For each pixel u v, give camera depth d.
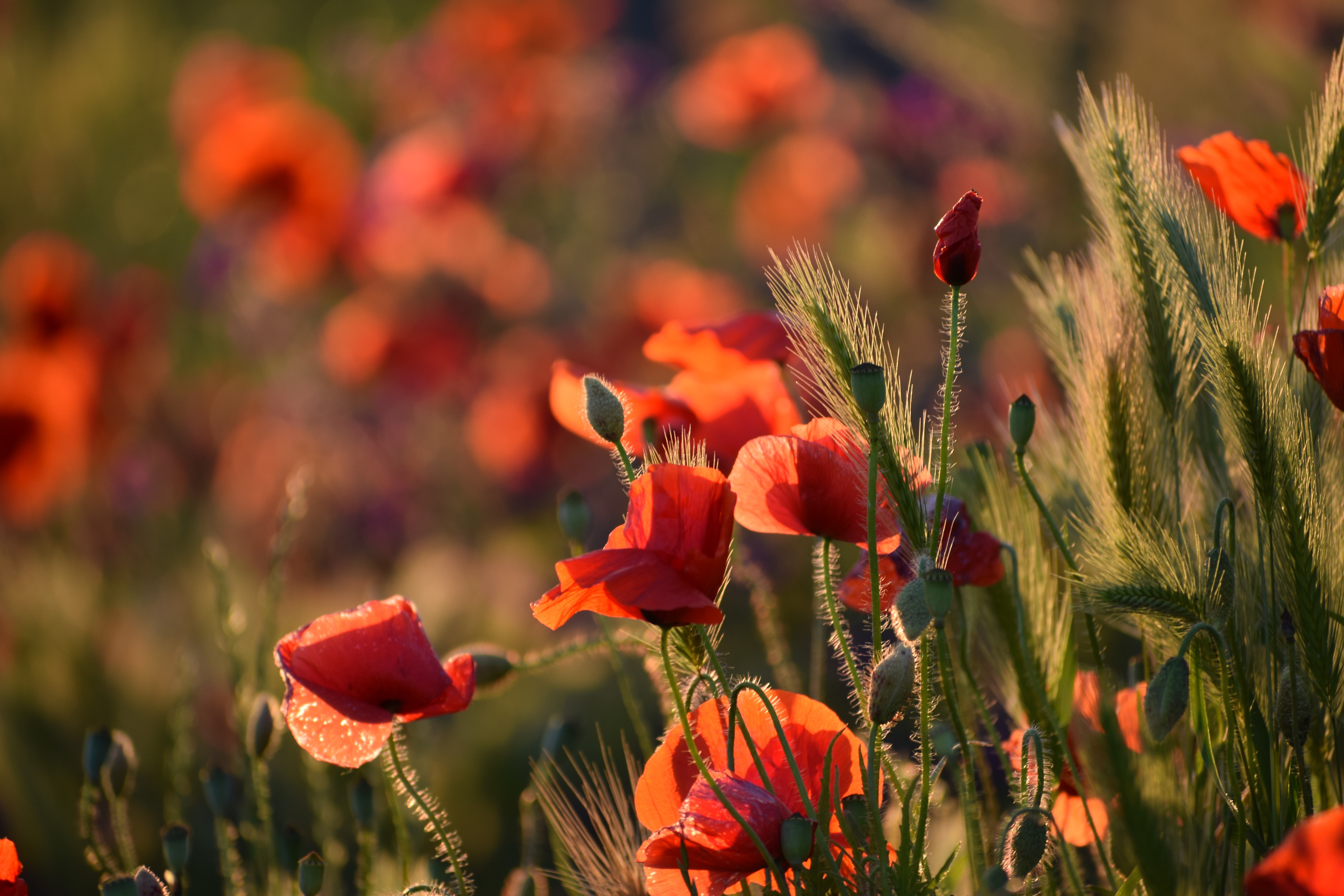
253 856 2.30
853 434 2.13
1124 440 2.17
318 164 5.74
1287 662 2.14
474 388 5.70
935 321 5.95
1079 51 5.17
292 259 5.87
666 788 2.14
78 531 4.85
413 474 5.34
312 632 2.12
